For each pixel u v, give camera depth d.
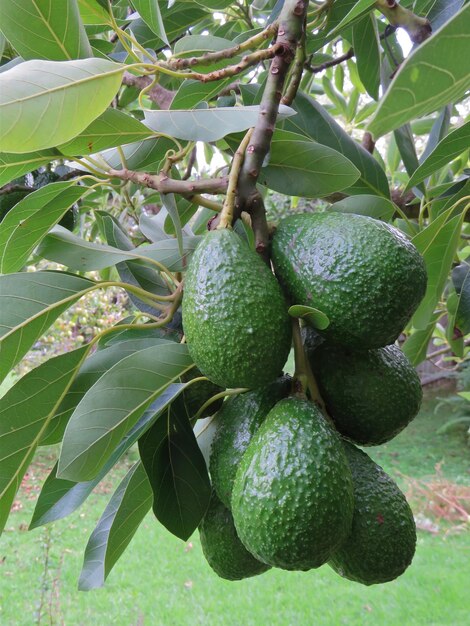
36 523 0.46
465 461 2.99
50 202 0.47
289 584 1.78
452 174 0.84
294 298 0.38
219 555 0.42
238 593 1.73
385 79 0.72
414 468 2.92
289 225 0.39
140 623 1.44
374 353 0.40
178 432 0.43
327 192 0.45
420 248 0.56
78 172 0.57
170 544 2.07
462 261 0.66
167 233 0.62
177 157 0.46
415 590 1.73
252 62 0.38
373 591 1.73
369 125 0.22
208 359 0.35
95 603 1.66
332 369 0.39
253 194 0.39
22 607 1.62
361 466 0.38
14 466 0.43
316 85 1.09
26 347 0.43
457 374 3.27
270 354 0.35
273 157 0.44
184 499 0.42
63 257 0.47
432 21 0.47
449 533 2.24
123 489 0.49
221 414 0.43
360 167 0.59
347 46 0.92
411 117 0.22
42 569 1.84
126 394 0.40
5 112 0.30
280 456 0.33
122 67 0.35
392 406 0.39
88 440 0.38
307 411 0.35
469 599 1.67
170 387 0.42
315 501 0.32
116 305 2.09
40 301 0.43
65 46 0.39
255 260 0.36
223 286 0.35
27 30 0.38
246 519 0.34
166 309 0.48
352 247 0.36
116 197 1.06
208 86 0.56
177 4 0.72
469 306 0.63
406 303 0.36
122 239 0.57
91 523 2.24
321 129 0.57
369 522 0.36
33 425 0.43
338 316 0.36
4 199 0.62
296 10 0.38
